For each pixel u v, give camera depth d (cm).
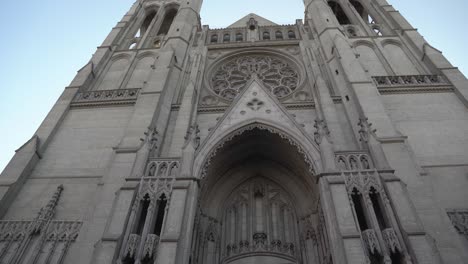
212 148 1942
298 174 2214
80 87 2833
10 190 1969
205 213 2092
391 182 1642
